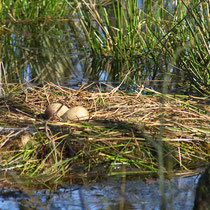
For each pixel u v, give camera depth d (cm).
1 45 1529
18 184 567
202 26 1006
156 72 1170
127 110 766
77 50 1518
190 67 1061
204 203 484
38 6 1967
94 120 702
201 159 645
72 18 1977
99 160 630
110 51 1442
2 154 644
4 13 1872
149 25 1352
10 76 1184
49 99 852
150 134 668
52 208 497
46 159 631
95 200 515
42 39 1639
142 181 570
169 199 484
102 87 1077
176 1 1281
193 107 796
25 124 702
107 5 1959
